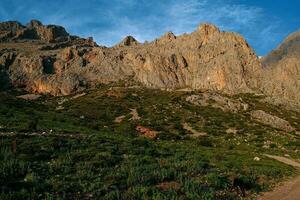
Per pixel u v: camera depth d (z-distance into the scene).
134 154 40.31
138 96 151.75
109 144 42.53
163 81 187.50
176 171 33.34
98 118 109.19
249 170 39.97
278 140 84.25
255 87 170.62
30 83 189.88
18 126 51.03
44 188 24.58
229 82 173.38
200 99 139.38
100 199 23.91
